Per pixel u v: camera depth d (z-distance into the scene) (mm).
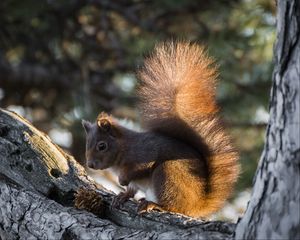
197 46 11062
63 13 18453
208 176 10492
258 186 6602
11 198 8836
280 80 6469
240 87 18203
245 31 17828
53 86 19453
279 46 6488
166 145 10719
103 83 20047
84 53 19250
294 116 6352
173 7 18031
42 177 9195
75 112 18578
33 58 19297
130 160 10852
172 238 7367
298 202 6340
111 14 19594
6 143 9430
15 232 8680
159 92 11102
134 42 18562
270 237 6469
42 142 9547
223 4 18141
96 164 11266
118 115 19406
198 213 10422
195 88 10930
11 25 18047
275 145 6488
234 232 6859
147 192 10828
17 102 19750
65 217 8312
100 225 8102
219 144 10680
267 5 17750
